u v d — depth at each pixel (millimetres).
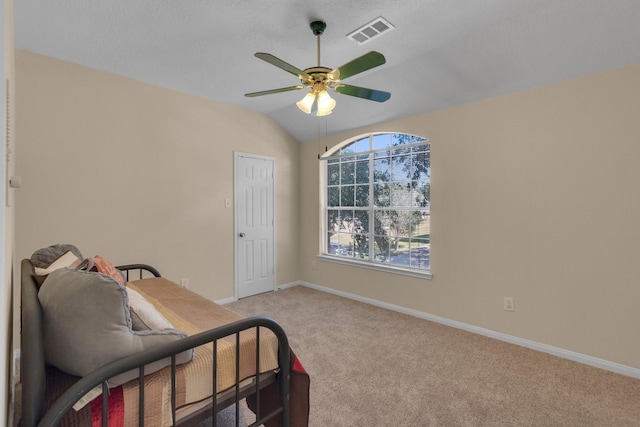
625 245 2287
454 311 3201
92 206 2971
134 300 1360
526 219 2734
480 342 2836
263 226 4395
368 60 1777
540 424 1783
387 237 3904
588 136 2420
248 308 3754
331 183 4590
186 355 1239
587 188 2432
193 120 3664
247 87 3416
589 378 2246
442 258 3289
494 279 2928
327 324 3252
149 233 3342
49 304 1086
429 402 1976
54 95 2758
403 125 3598
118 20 2191
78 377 1125
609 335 2357
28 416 919
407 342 2828
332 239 4570
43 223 2715
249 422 1830
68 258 1841
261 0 1985
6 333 943
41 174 2705
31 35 2389
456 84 2916
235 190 4062
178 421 1230
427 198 3510
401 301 3635
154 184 3371
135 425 1114
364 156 4160
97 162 2994
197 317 1782
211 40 2457
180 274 3584
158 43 2506
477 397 2025
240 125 4109
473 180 3051
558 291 2580
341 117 3926
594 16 2035
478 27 2271
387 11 2090
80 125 2896
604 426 1771
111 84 3064
